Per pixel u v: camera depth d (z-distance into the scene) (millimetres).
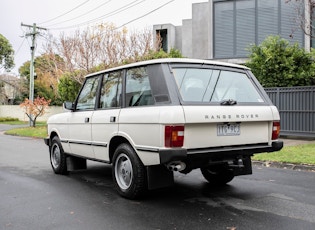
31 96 26969
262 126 5000
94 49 19328
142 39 19984
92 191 5613
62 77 22328
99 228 3855
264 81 13328
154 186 4688
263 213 4328
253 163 8258
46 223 4051
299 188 5680
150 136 4371
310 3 11070
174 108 4148
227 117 4492
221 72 5055
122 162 5133
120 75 5293
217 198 5070
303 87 12031
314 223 3949
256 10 16547
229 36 17188
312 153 8602
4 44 43969
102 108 5617
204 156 4375
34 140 17312
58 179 6641
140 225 3932
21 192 5586
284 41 13344
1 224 4035
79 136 6176
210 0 17547
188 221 4043
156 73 4555
